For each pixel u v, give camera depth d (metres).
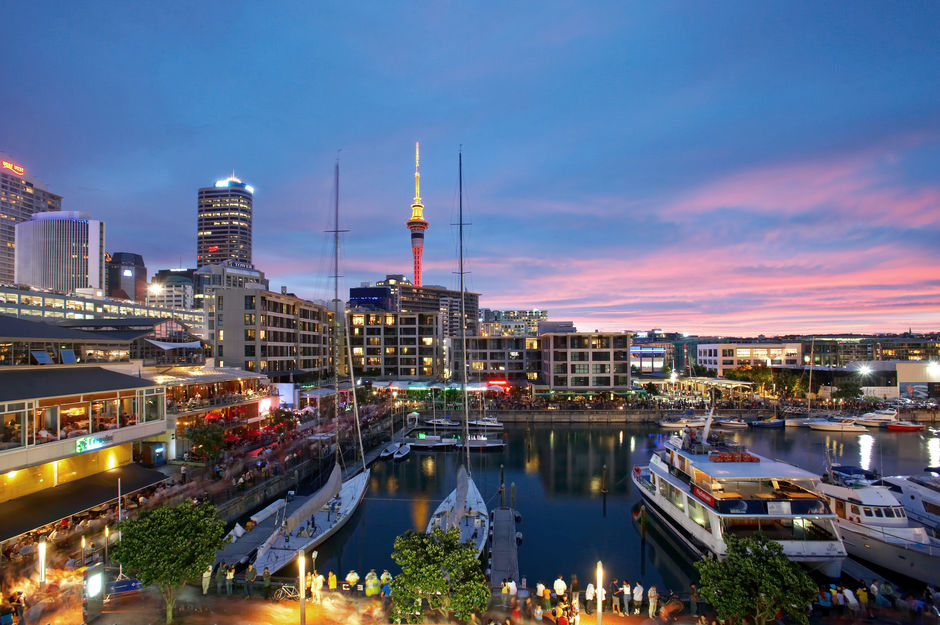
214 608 25.22
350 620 24.22
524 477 63.22
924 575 31.06
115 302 171.62
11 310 137.38
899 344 182.12
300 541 36.69
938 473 52.25
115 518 34.22
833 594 26.34
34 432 31.20
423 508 50.81
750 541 21.72
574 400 108.31
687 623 24.73
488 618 24.83
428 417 99.69
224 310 91.25
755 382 129.38
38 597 24.61
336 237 59.56
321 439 63.41
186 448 50.84
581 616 25.91
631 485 59.62
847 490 36.44
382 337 135.50
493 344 131.88
